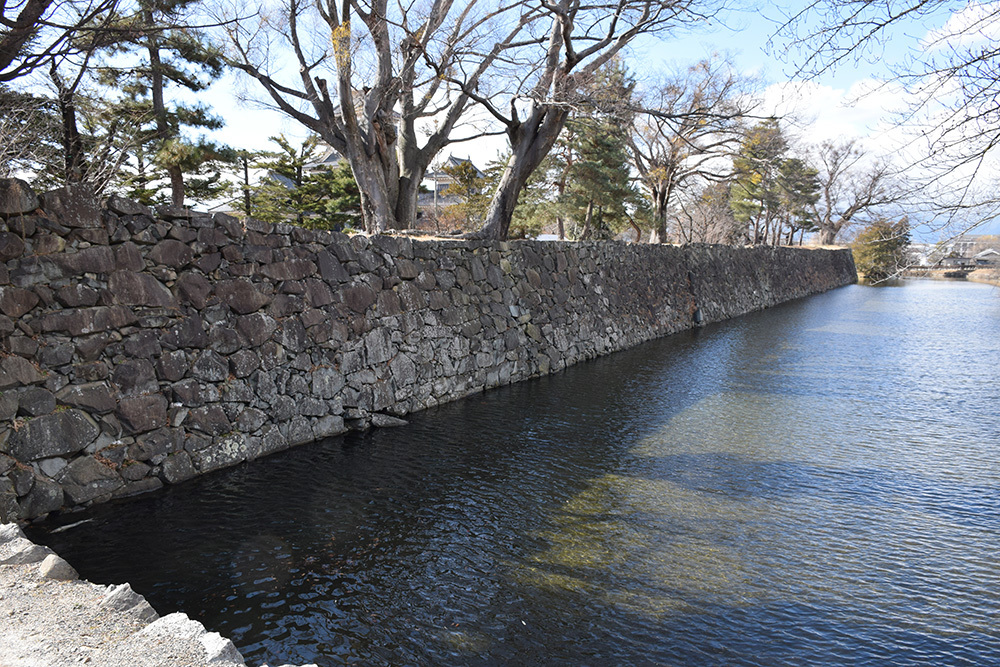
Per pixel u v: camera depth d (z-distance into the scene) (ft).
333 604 14.92
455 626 14.19
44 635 10.10
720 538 18.89
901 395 38.40
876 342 60.23
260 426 24.71
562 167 85.61
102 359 19.61
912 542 18.85
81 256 19.12
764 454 26.94
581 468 24.79
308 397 26.78
